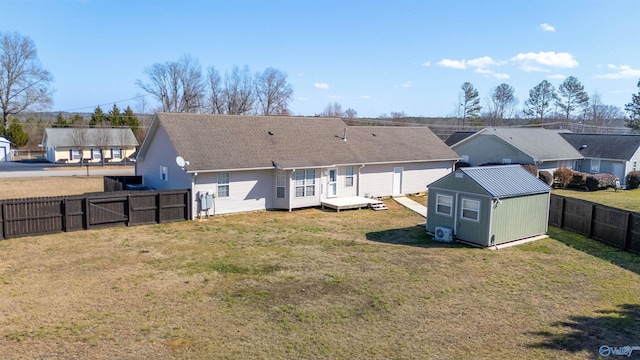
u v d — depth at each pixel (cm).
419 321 978
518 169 1891
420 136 3269
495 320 988
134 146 5781
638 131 6456
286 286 1187
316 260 1433
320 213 2292
